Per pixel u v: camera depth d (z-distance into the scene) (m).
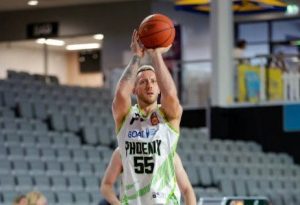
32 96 27.80
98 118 28.02
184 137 29.09
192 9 29.53
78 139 25.91
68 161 23.89
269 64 31.30
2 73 38.72
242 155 29.33
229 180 27.20
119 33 36.88
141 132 7.47
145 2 36.47
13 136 24.08
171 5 36.50
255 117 30.50
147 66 7.69
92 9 37.28
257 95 30.58
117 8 36.94
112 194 8.91
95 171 24.41
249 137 30.56
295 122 30.33
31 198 11.02
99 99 30.41
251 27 38.84
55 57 41.09
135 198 7.44
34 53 40.19
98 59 41.50
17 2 36.62
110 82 32.25
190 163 27.06
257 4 27.77
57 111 27.44
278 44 38.47
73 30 37.53
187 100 31.95
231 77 30.58
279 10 28.77
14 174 21.89
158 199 7.39
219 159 28.61
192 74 32.03
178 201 7.50
